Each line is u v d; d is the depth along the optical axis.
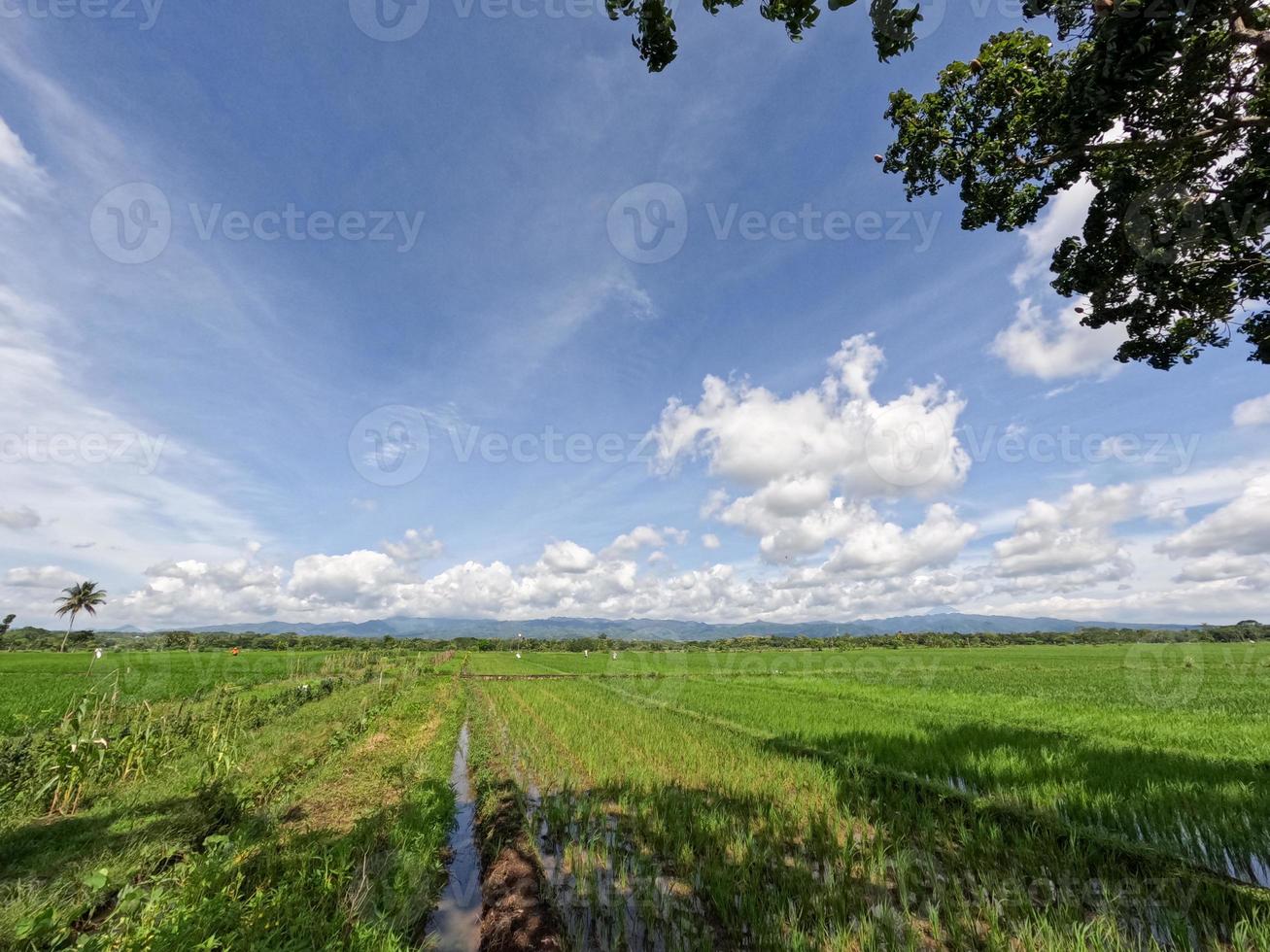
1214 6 5.10
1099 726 14.48
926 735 12.96
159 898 4.22
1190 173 7.27
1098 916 5.09
